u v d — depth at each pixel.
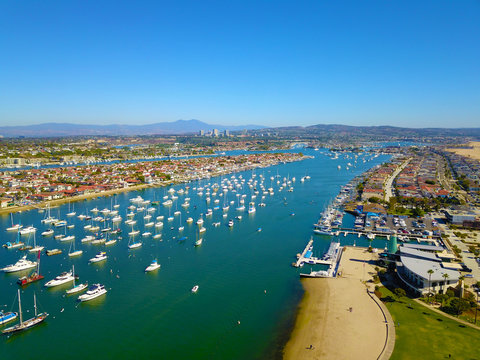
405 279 128.12
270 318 112.81
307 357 90.69
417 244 172.62
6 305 120.50
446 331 96.69
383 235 199.38
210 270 151.25
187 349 97.19
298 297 126.44
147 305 121.25
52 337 102.69
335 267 152.25
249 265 156.75
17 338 102.06
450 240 181.38
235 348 97.25
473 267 142.00
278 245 184.38
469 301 110.06
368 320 105.81
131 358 93.56
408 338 94.38
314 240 192.88
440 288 119.81
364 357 87.94
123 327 107.88
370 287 129.38
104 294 128.88
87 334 104.25
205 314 115.50
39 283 137.88
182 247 181.00
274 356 92.94
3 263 158.00
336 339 97.38
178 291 131.75
